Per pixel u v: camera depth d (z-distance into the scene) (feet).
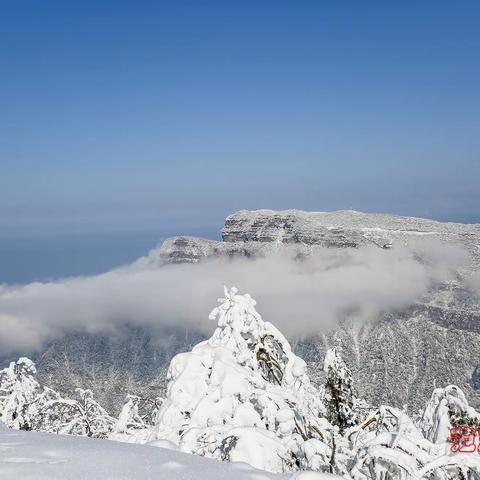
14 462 19.16
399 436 27.66
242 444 27.22
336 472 29.66
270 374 42.80
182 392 37.73
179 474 18.20
